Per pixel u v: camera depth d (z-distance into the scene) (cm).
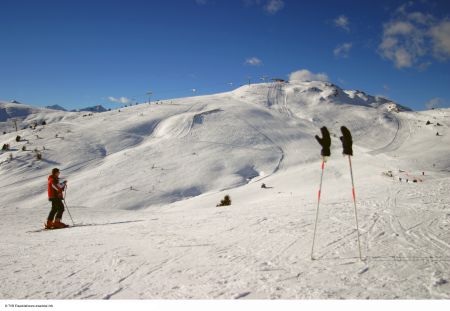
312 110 18650
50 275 650
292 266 636
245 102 19100
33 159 10406
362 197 1476
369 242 773
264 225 1025
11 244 995
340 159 10306
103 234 1088
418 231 855
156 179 9069
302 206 1371
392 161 9838
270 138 12862
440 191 1505
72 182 8894
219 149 11412
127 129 13350
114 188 8488
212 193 8112
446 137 14312
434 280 539
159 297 518
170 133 12850
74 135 12519
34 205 7544
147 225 1229
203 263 683
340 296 491
